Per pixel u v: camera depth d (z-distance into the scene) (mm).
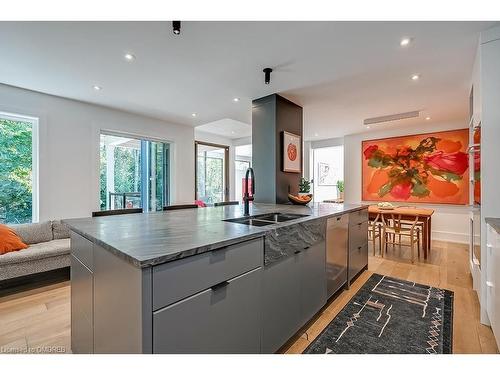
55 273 3006
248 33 1944
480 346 1710
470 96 2980
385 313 2162
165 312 951
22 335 1864
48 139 3309
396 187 5375
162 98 3461
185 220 1902
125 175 4758
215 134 6691
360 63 2449
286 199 3494
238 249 1271
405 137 5270
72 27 1832
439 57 2326
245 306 1312
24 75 2682
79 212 3590
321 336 1834
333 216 2311
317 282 2043
